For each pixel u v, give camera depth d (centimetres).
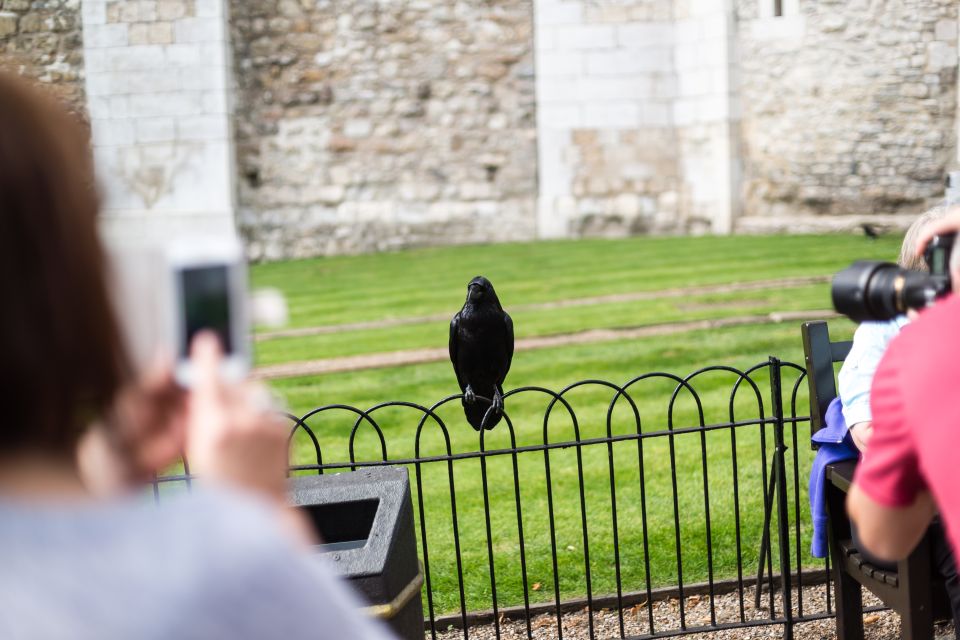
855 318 140
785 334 672
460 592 294
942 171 1195
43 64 1250
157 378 71
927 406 117
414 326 789
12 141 65
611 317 760
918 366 120
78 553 62
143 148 1256
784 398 544
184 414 74
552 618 325
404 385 614
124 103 1251
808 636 305
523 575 297
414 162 1344
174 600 62
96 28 1240
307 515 238
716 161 1289
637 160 1323
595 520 390
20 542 62
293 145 1330
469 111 1342
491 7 1326
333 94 1330
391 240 1348
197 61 1244
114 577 62
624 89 1311
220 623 63
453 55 1334
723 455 454
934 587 236
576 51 1307
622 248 1171
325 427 537
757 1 1250
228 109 1260
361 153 1341
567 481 434
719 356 631
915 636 230
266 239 1332
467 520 400
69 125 71
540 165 1335
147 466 75
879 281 135
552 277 974
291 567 67
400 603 215
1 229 64
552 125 1323
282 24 1313
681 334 691
